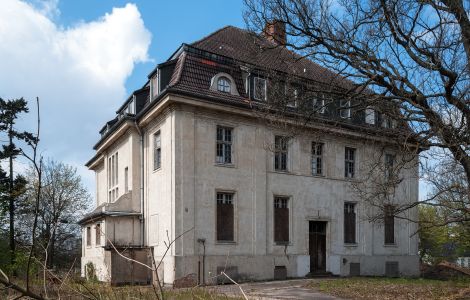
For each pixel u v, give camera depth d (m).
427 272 28.53
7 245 15.88
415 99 11.35
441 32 10.86
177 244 19.66
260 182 22.39
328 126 15.73
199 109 21.08
